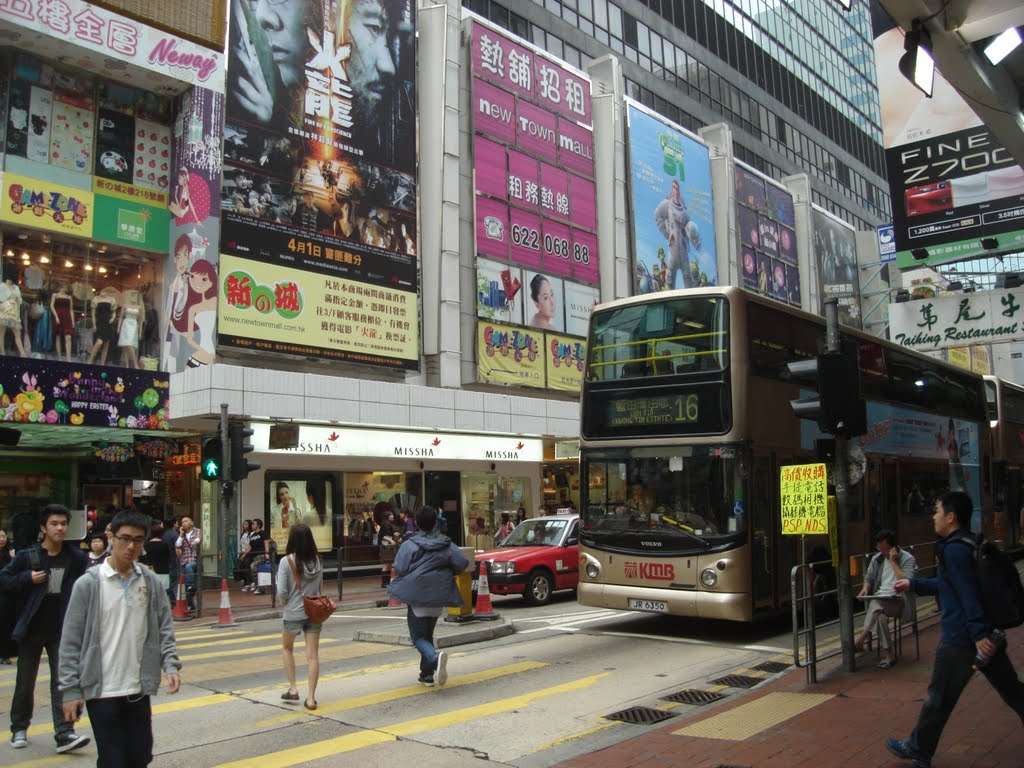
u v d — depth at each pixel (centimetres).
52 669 659
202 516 2064
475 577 1479
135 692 457
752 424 1112
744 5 5000
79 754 645
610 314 1238
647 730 691
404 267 2408
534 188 2873
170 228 2033
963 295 1681
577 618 1357
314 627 777
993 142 1248
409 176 2456
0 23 1731
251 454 2066
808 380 863
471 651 1059
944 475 1686
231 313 1998
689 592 1094
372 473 2373
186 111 2020
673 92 4200
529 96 2908
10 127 1817
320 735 679
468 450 2495
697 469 1115
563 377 2877
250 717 736
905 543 1482
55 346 1861
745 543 1078
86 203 1909
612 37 3850
